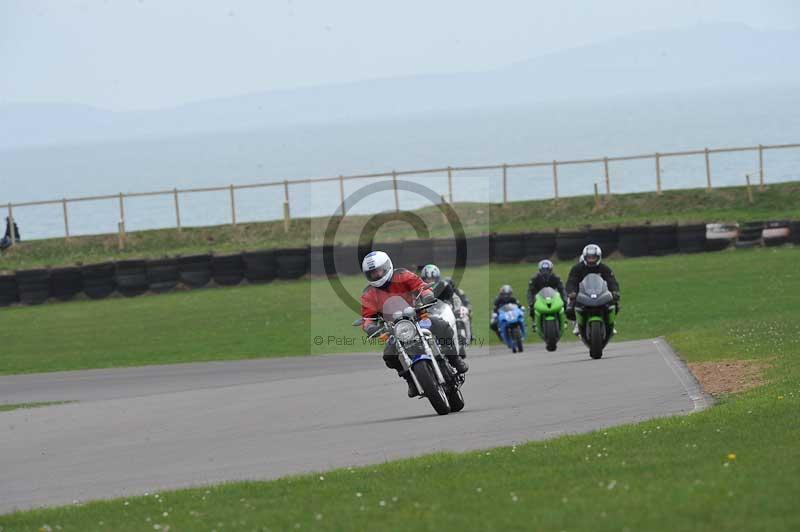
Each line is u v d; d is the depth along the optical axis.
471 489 29.20
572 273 75.25
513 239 156.50
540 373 67.06
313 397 64.62
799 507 23.14
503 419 46.94
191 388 77.75
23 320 138.12
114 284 153.75
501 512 25.48
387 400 59.78
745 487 25.45
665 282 129.50
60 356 108.00
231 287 154.62
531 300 92.25
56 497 37.75
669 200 182.62
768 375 51.00
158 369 94.38
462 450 38.91
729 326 83.19
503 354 92.19
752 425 36.09
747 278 126.94
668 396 49.88
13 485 41.53
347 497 30.03
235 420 56.41
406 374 50.19
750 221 154.00
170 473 40.56
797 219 151.50
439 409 49.59
